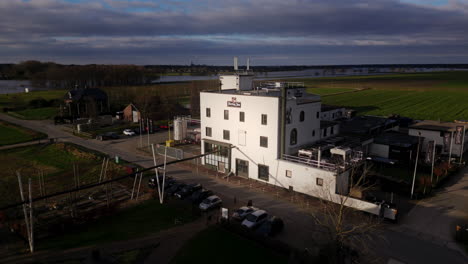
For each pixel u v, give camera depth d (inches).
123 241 1290.6
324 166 1716.3
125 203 1676.9
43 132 3462.1
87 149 2733.8
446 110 4931.1
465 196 1736.0
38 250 1230.9
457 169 2145.7
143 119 3560.5
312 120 2119.8
